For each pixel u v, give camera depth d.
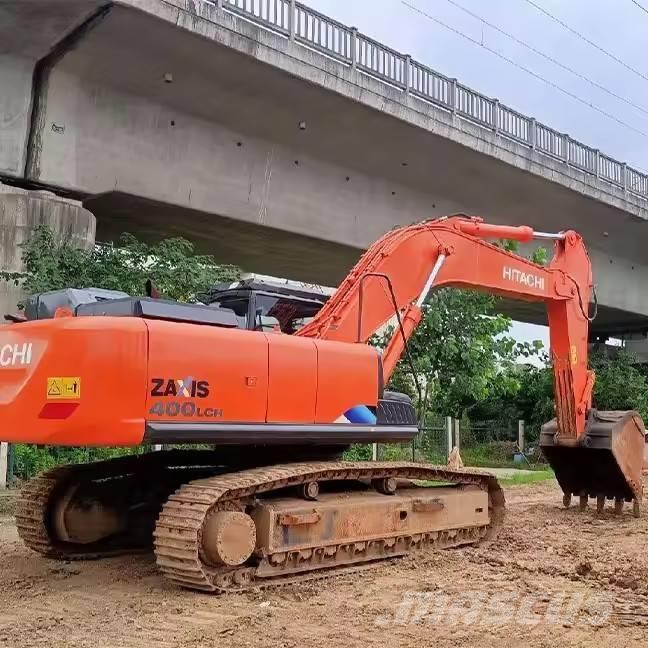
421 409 22.38
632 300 35.50
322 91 18.39
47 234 15.84
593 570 8.25
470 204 25.61
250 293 8.74
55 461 15.02
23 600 6.79
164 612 6.38
